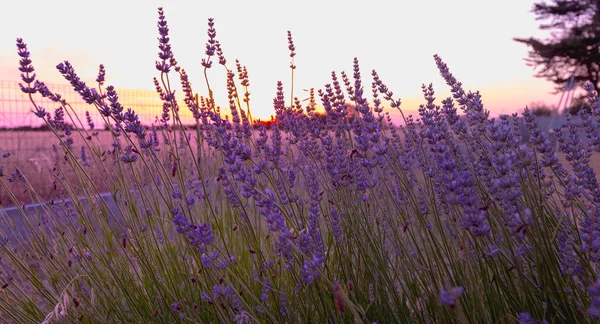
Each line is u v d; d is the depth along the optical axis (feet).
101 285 8.23
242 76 11.19
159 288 7.88
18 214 12.28
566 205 5.99
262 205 5.42
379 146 6.11
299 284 6.35
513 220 5.62
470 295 5.52
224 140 6.02
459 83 7.35
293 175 6.97
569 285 5.10
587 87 7.11
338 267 7.03
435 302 6.21
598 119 6.69
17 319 7.88
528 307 5.13
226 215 10.22
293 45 11.18
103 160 9.75
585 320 4.69
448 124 6.98
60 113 10.43
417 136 8.80
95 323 7.96
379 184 8.06
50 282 9.02
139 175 10.90
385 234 7.59
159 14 8.03
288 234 5.21
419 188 7.22
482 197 6.19
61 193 11.69
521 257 5.79
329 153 6.95
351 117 9.45
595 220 5.18
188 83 10.88
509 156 4.86
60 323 7.83
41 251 9.11
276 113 11.07
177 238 9.09
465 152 7.96
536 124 5.69
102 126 22.38
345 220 7.02
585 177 6.07
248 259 9.10
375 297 6.70
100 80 9.25
